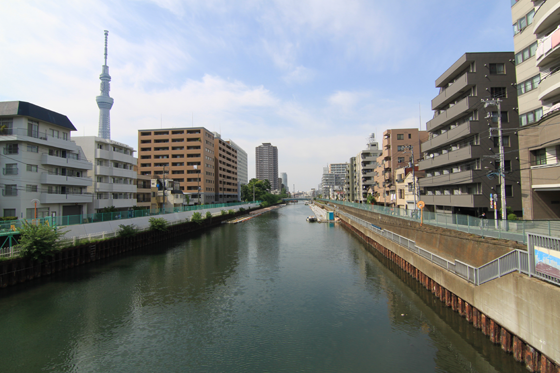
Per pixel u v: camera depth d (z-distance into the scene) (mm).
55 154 36406
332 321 17328
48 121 35312
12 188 31141
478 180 28688
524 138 23547
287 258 34000
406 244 25953
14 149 31500
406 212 31859
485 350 13453
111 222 37562
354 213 60469
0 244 24891
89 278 26047
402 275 26094
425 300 20250
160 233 45656
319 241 46094
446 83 36469
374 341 14922
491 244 16125
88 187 43094
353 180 99688
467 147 29500
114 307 19641
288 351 14164
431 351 13789
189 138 90312
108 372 12727
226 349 14438
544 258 10281
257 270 28719
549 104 21188
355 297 21156
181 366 13102
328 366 12852
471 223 19000
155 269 29141
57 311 18953
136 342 15188
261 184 142000
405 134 57812
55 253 26844
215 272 28047
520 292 11273
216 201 109750
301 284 24266
